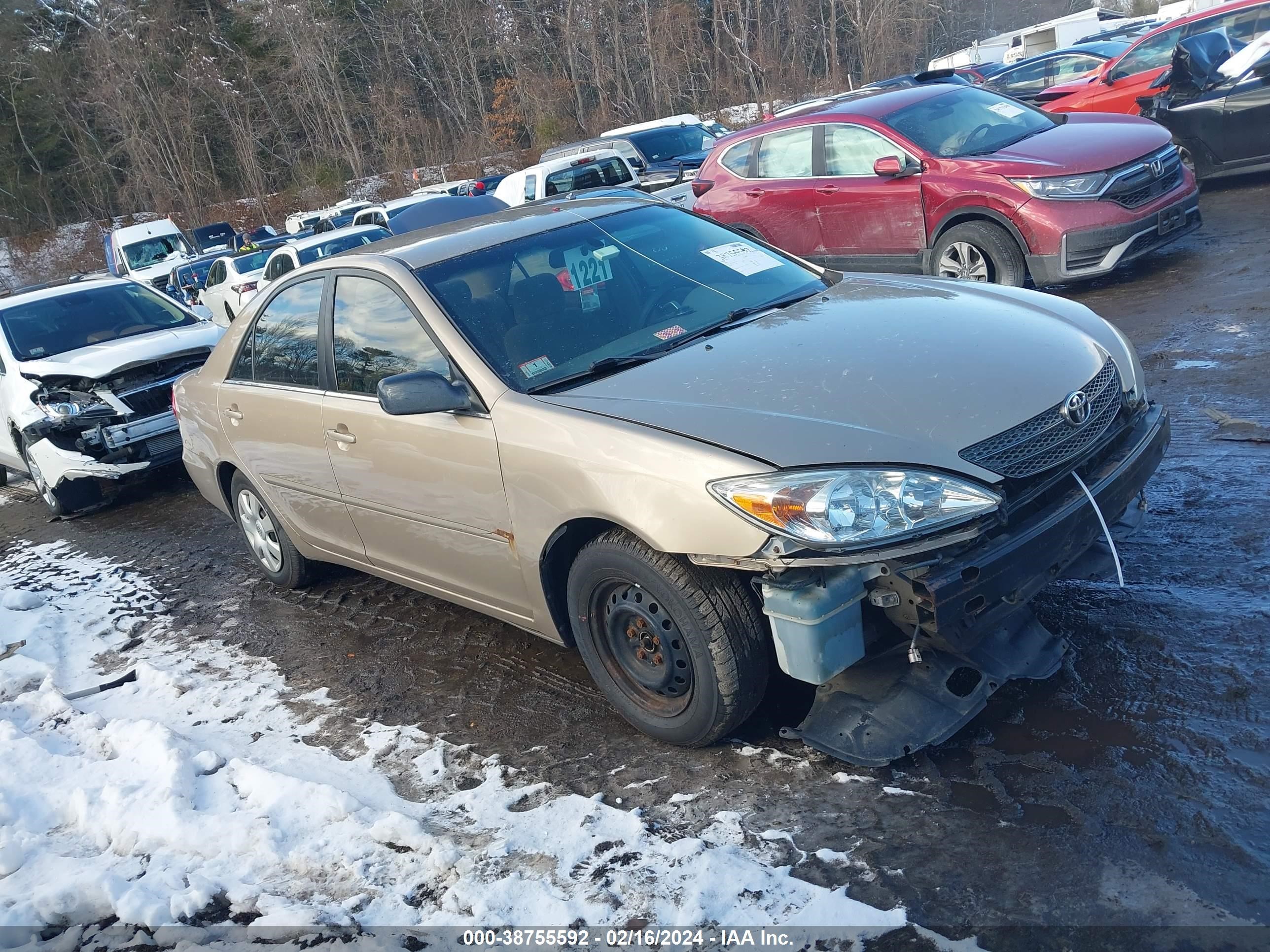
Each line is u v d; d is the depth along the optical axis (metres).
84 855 3.44
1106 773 2.85
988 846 2.67
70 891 3.14
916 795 2.91
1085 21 30.11
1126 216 7.69
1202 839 2.55
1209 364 5.95
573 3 46.56
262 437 4.90
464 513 3.77
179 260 29.69
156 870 3.22
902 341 3.46
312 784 3.51
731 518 2.88
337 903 2.92
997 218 8.04
